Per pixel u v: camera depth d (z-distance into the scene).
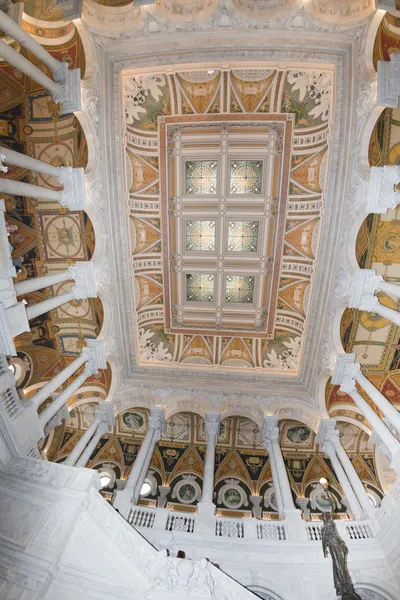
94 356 15.52
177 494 19.23
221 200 16.12
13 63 10.29
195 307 18.30
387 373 16.78
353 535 11.64
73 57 12.68
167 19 11.85
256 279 17.45
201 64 13.12
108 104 13.52
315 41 12.19
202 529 11.61
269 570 10.49
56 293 17.25
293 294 17.39
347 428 19.59
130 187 15.68
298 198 15.53
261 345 18.81
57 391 17.80
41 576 7.49
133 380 18.55
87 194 13.46
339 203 14.03
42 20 12.32
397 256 14.65
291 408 17.61
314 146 14.60
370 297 13.43
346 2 11.41
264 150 15.23
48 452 19.62
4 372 10.16
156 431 16.62
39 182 15.39
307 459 20.27
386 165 12.41
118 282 16.27
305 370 17.59
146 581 7.79
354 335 16.39
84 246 16.38
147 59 13.05
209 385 18.42
